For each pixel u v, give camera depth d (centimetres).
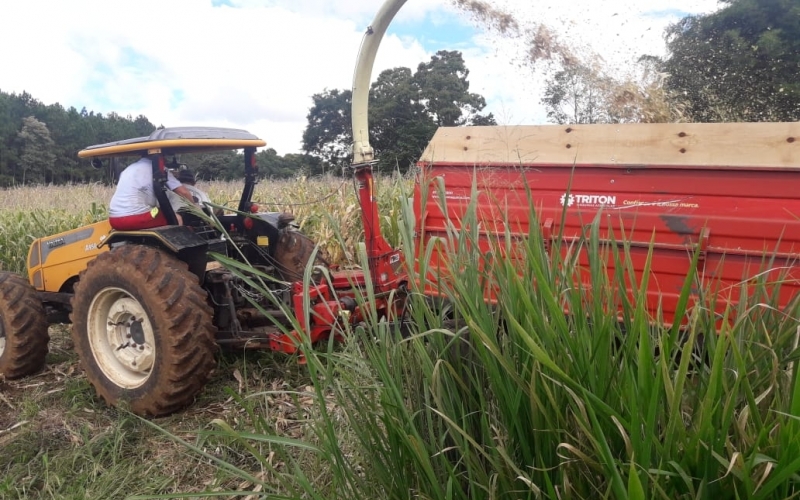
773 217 275
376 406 172
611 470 120
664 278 300
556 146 323
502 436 157
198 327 333
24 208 1065
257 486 256
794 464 108
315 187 784
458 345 169
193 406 351
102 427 335
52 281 443
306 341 161
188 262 366
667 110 332
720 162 284
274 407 332
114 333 367
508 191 332
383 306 343
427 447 167
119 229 380
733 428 137
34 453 304
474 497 150
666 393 128
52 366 438
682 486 127
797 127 270
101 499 260
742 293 167
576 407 135
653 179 300
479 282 188
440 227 351
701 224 289
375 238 341
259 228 428
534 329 149
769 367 145
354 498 168
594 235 162
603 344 137
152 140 353
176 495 151
